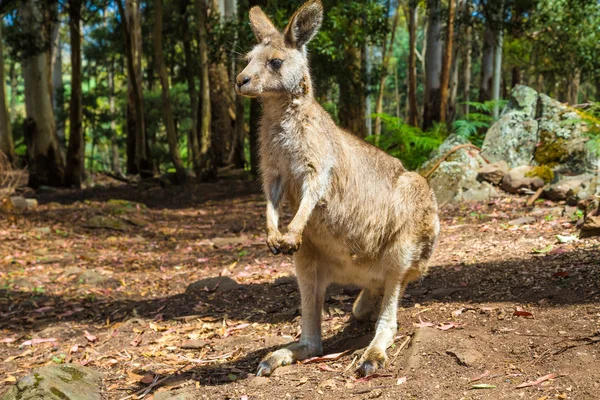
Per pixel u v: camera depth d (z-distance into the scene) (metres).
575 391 3.20
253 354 4.55
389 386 3.55
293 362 4.12
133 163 28.19
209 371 4.26
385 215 4.12
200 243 10.21
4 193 17.53
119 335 5.42
